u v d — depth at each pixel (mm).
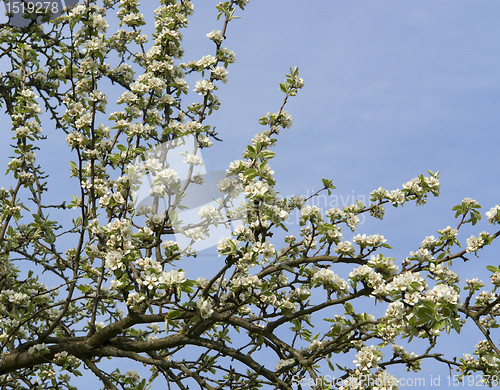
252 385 4516
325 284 4141
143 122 5246
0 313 4895
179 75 5867
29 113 5430
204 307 4051
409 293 3559
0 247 5344
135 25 6359
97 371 4809
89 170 5277
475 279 4336
